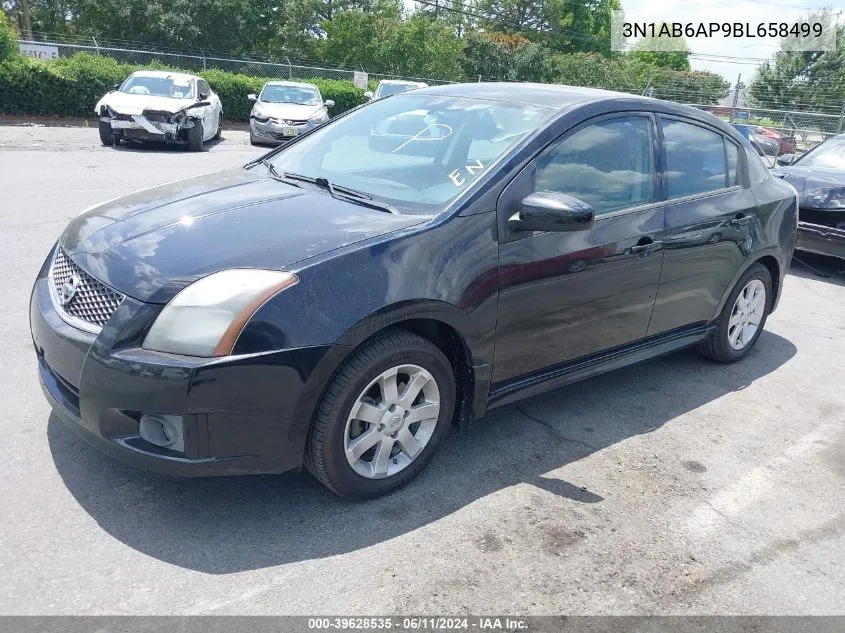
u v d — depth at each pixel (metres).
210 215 3.23
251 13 39.28
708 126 4.59
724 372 5.07
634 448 3.88
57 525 2.84
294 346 2.70
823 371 5.23
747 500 3.47
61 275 3.15
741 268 4.77
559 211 3.16
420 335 3.22
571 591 2.73
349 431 3.00
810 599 2.81
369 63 39.47
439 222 3.16
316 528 2.97
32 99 18.92
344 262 2.86
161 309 2.68
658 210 4.08
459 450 3.70
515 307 3.40
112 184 9.65
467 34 43.66
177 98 14.91
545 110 3.77
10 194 8.47
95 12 36.62
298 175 3.85
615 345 4.07
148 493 3.09
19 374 4.03
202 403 2.61
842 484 3.68
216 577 2.64
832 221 7.60
